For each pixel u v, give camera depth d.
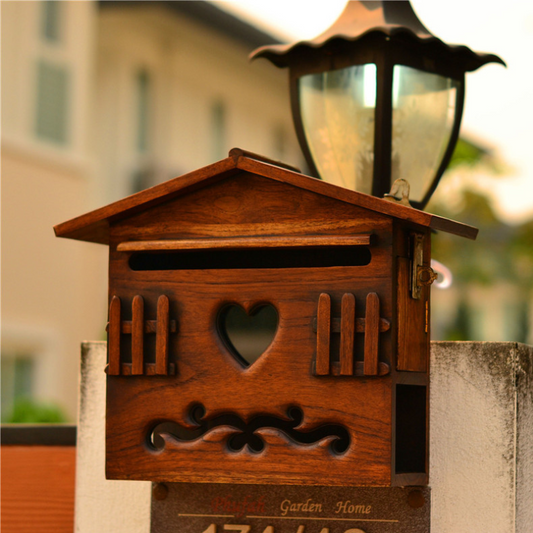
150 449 2.34
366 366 2.15
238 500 2.52
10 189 12.05
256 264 2.44
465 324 16.62
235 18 15.02
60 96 12.69
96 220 2.39
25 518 3.18
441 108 2.90
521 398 2.43
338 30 2.86
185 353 2.32
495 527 2.39
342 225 2.23
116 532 2.70
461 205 12.49
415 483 2.26
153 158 15.23
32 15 12.25
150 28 15.27
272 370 2.25
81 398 2.76
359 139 2.83
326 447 2.20
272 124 18.34
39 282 12.58
